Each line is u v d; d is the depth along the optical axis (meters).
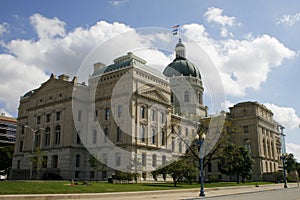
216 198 24.28
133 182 43.78
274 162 89.81
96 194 22.48
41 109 68.69
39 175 60.50
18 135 78.62
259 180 78.44
